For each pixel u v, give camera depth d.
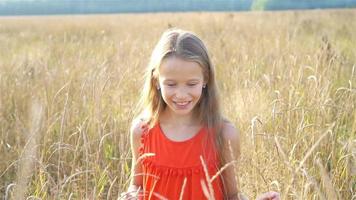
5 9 87.44
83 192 3.60
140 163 2.85
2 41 14.45
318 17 22.23
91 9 88.06
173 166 2.72
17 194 2.29
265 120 4.54
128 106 5.50
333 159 3.92
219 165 2.78
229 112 5.39
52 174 4.26
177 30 2.71
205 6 80.00
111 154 4.52
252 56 8.01
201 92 2.66
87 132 4.62
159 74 2.62
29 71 7.18
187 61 2.54
